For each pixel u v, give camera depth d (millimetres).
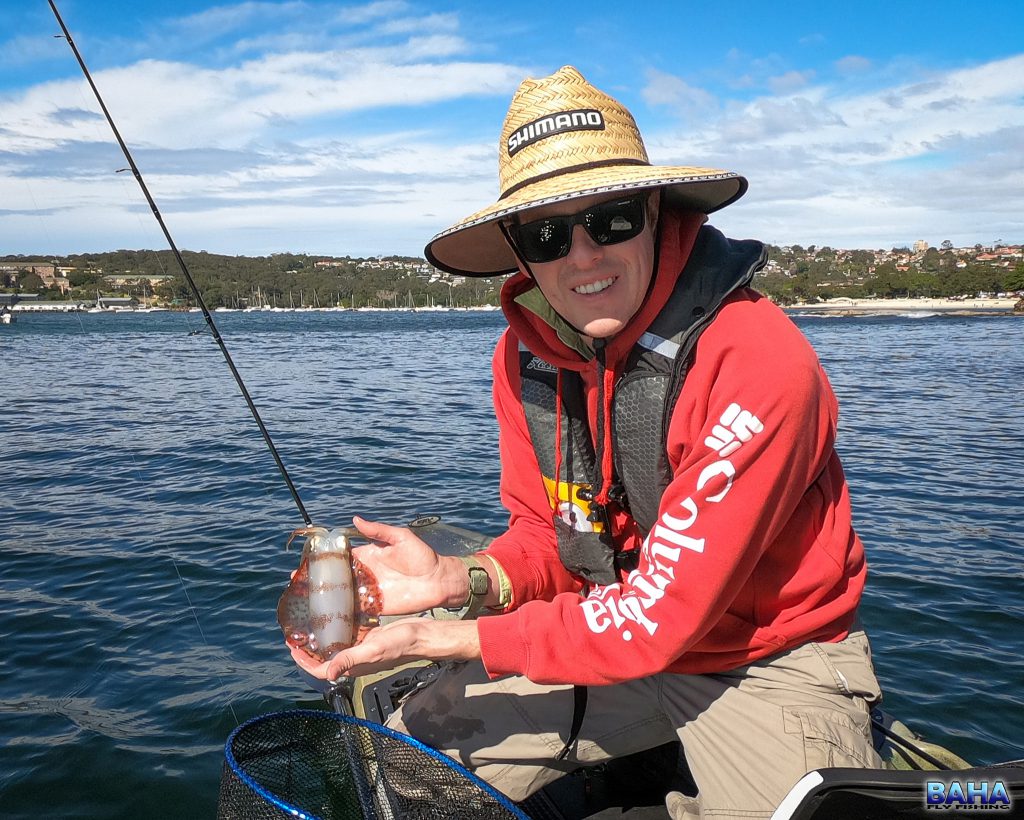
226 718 3285
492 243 2150
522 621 1711
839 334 42781
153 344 33219
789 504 1575
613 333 1752
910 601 4449
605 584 1993
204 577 4883
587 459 1961
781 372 1526
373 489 7082
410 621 1723
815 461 1599
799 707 1675
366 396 14711
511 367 2125
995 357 26000
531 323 1969
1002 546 5445
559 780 2223
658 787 2174
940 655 3791
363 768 1876
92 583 4832
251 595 4594
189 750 3074
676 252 1705
